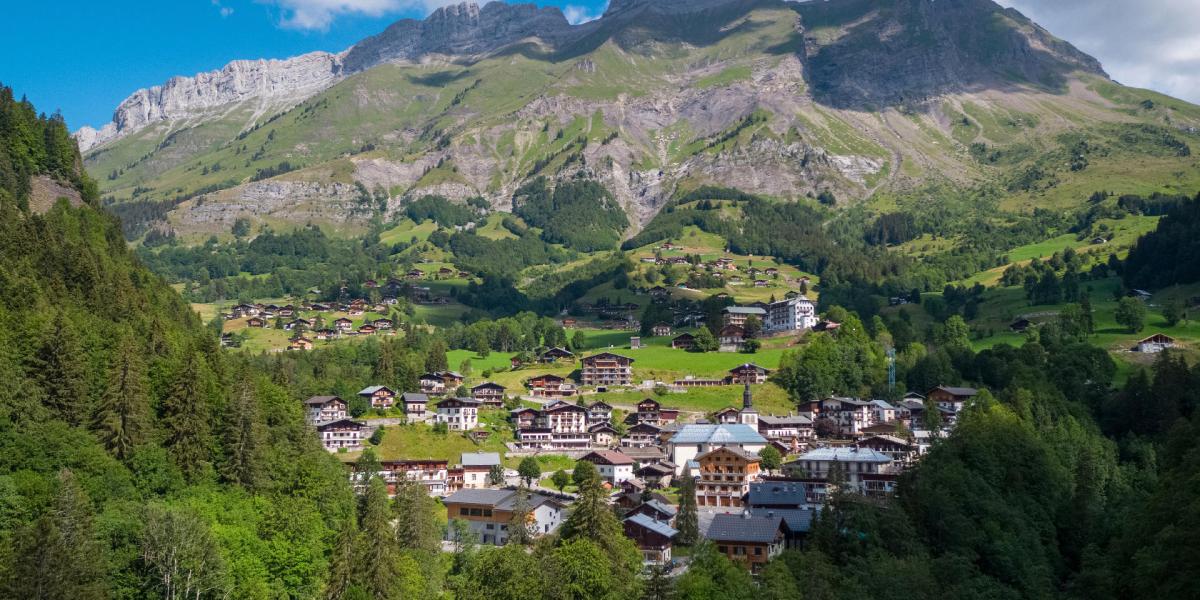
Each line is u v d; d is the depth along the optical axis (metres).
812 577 150.38
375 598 139.38
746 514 195.75
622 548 159.25
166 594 129.50
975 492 192.62
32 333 167.25
